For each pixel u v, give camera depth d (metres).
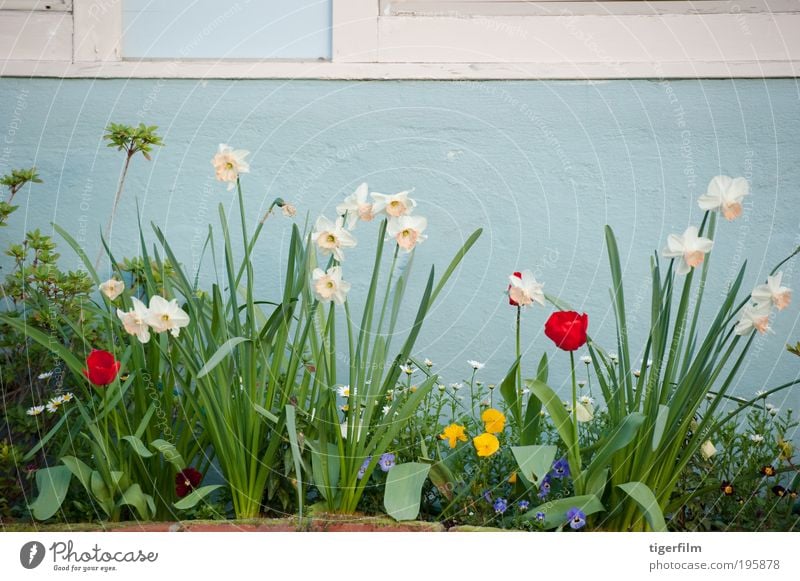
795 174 3.10
